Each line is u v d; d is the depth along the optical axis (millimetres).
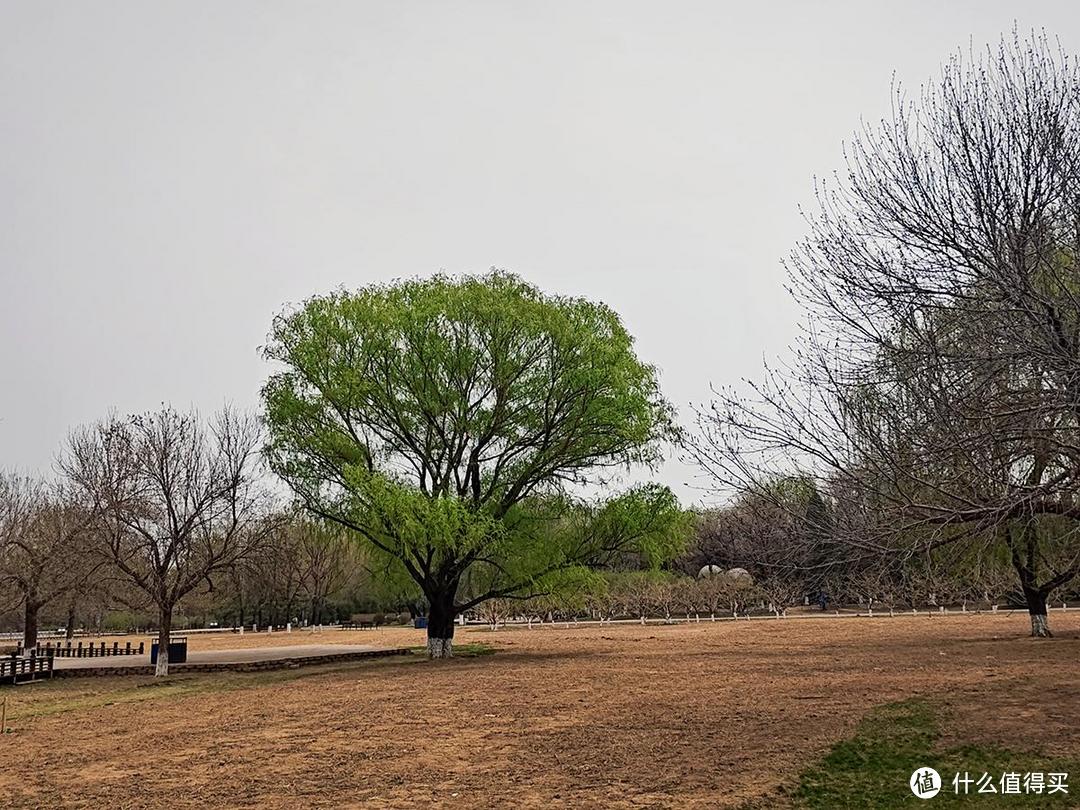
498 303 34312
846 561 12336
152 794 12914
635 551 35688
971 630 40031
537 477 35062
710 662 28172
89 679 31844
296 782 13281
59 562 38656
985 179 12117
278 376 34656
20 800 12969
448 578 34906
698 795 11758
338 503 33969
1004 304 11492
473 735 16391
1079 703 16328
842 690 19672
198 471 33875
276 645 46719
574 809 11336
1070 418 11125
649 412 34531
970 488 11500
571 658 31859
